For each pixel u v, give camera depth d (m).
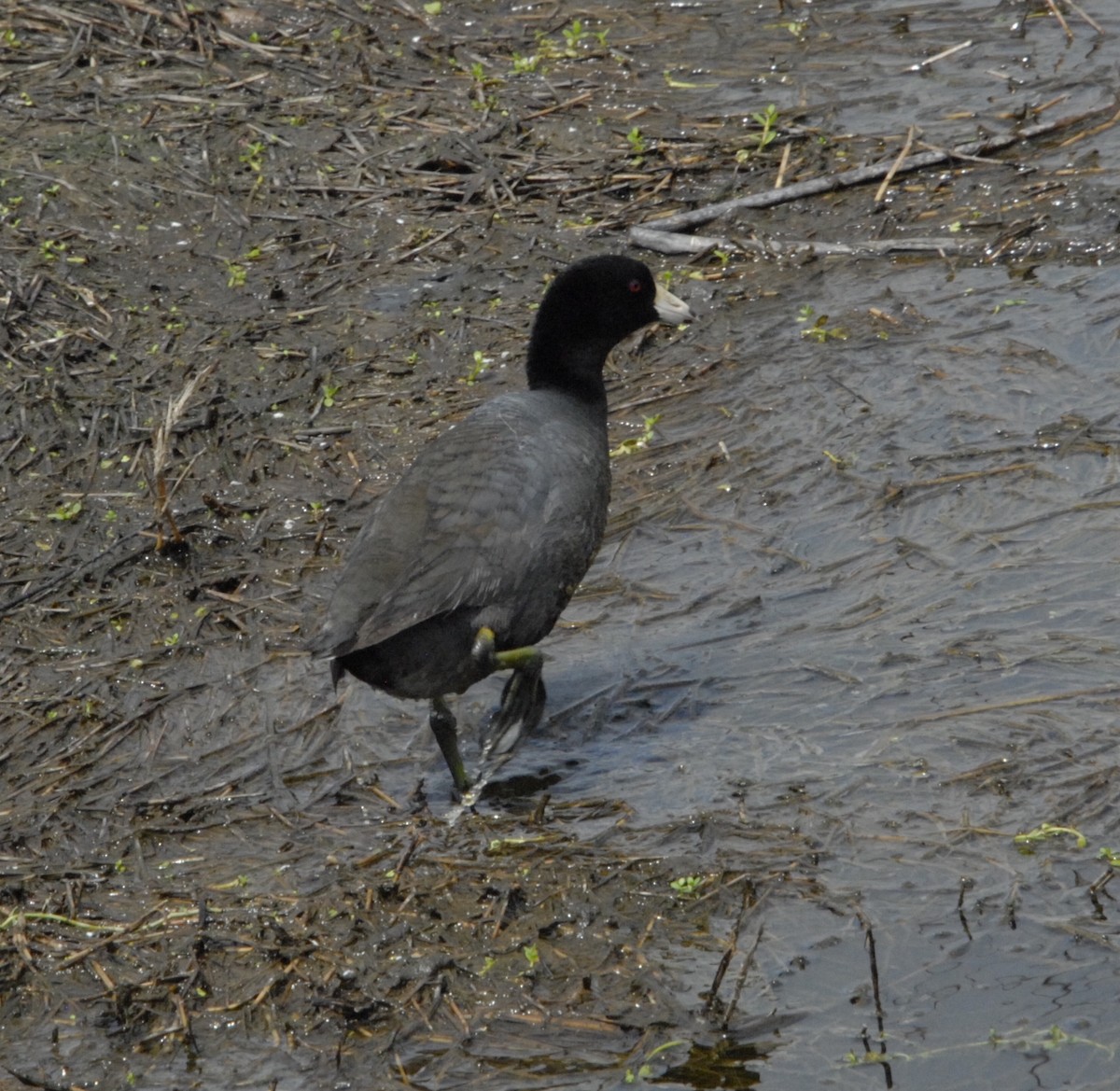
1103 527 11.13
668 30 18.47
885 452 12.23
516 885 8.42
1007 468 11.86
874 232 14.88
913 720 9.61
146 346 13.87
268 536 11.79
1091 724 9.39
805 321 13.91
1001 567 10.89
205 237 15.28
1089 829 8.69
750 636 10.58
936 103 16.70
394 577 8.81
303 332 14.05
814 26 18.38
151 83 17.45
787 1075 7.44
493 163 16.00
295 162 16.19
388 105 17.06
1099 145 15.60
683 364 13.62
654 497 12.10
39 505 12.21
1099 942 8.02
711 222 15.20
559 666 10.53
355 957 8.13
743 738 9.66
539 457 9.53
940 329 13.56
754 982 7.90
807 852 8.65
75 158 16.20
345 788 9.52
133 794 9.51
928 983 7.88
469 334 13.90
